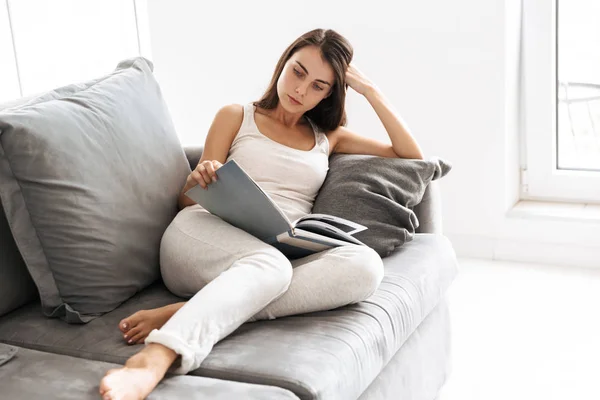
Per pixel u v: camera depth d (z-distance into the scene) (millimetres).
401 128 2117
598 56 3023
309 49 1956
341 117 2145
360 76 2178
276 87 2057
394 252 1958
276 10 3291
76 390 1328
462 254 3174
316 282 1612
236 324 1499
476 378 2154
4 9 2857
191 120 3611
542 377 2141
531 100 3080
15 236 1598
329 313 1618
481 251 3139
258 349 1453
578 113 3127
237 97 3477
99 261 1644
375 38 3121
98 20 3311
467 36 2963
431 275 1889
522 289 2771
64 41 3135
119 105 1817
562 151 3201
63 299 1644
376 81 3164
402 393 1753
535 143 3141
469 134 3047
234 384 1327
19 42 2924
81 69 3225
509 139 3039
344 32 3176
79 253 1619
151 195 1799
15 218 1592
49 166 1581
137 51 3557
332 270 1621
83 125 1685
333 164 2092
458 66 3004
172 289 1750
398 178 2008
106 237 1656
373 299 1678
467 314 2574
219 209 1727
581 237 2973
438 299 1915
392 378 1694
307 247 1724
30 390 1334
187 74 3553
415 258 1916
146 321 1523
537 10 2936
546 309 2584
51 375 1388
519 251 3082
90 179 1648
